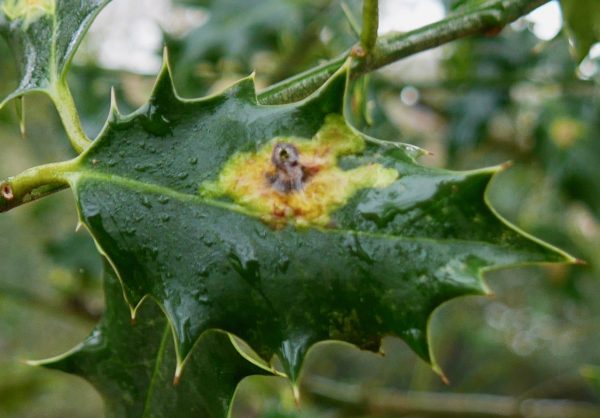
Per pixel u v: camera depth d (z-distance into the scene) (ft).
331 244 0.54
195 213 0.56
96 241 0.56
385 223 0.54
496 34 0.72
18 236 1.63
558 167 1.44
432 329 1.93
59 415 2.11
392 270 0.53
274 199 0.55
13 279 1.60
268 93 0.65
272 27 1.31
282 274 0.55
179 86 1.28
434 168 0.54
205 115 0.57
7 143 1.87
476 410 1.37
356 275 0.54
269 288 0.55
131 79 1.32
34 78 0.63
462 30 0.72
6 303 1.57
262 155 0.56
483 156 1.75
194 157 0.57
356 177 0.55
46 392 1.69
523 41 1.36
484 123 1.39
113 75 1.28
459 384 2.45
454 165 1.55
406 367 2.39
